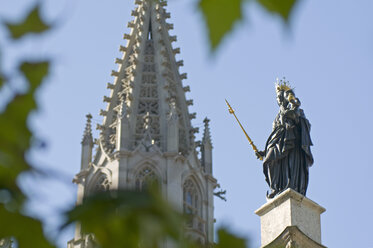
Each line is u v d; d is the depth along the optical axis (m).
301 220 55.66
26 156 6.13
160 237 6.08
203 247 6.55
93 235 6.10
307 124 59.62
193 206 92.44
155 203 6.13
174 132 95.88
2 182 6.03
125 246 6.06
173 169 92.19
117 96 103.75
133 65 105.94
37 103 6.26
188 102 104.56
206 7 6.01
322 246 53.06
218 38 6.02
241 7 6.00
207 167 96.94
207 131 99.94
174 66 108.38
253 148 60.53
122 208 6.10
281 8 5.96
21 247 6.01
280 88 61.78
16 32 6.09
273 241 52.34
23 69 6.21
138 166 91.94
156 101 102.19
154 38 110.38
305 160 58.66
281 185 57.78
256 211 57.31
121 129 95.38
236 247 6.35
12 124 6.15
